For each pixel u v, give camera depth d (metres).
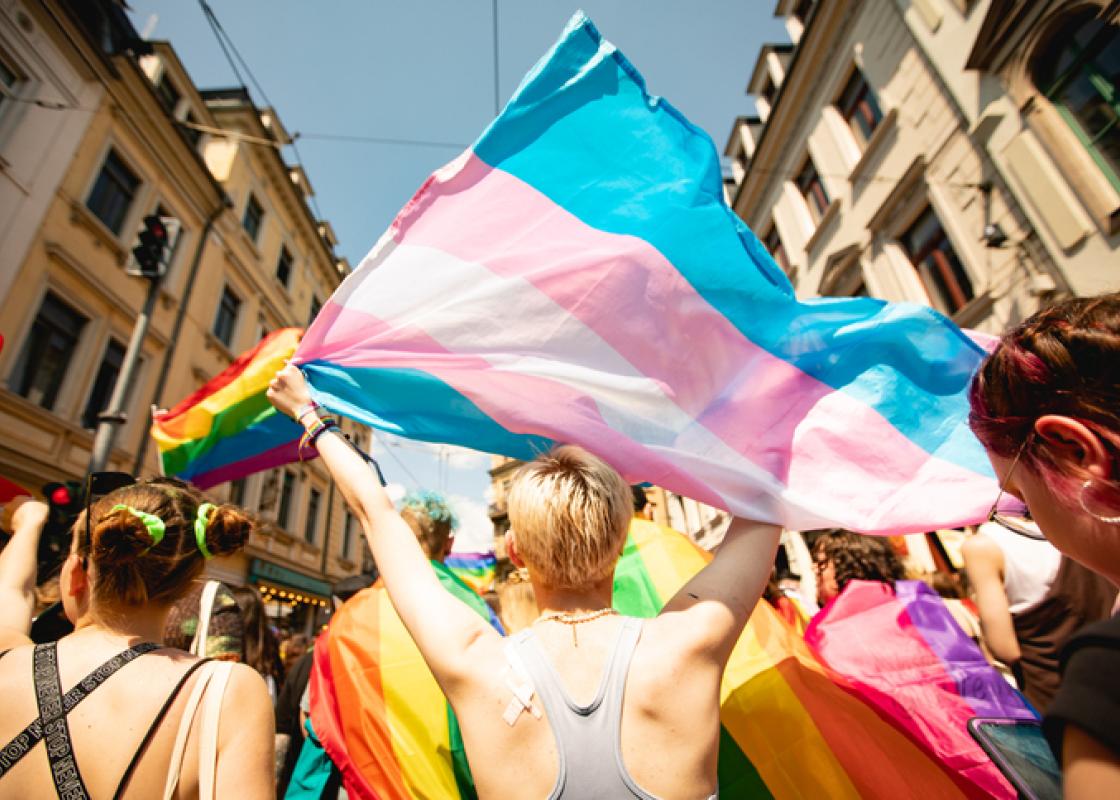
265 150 12.70
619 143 1.26
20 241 6.38
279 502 12.31
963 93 6.00
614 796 0.70
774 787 1.15
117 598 1.02
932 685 1.50
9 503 1.37
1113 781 0.44
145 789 0.84
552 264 1.27
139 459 7.95
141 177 8.53
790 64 9.33
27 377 6.55
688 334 1.27
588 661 0.82
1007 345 0.74
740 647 1.34
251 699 0.96
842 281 8.53
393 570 0.92
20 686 0.89
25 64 6.62
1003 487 0.77
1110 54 4.69
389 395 1.32
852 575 1.93
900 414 1.27
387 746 1.28
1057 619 1.62
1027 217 5.32
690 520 12.73
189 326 9.42
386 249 1.32
